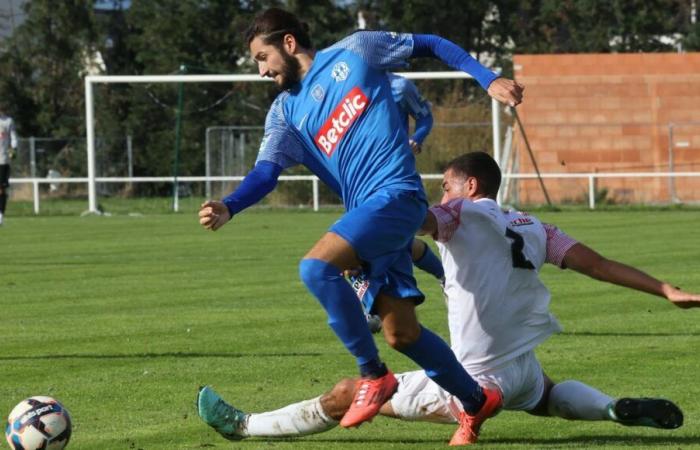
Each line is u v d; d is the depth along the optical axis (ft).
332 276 42.45
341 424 43.16
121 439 48.06
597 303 90.02
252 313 86.38
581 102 255.70
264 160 47.14
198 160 286.87
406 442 46.98
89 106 217.77
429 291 99.50
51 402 44.57
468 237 45.21
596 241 145.89
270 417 46.39
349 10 322.96
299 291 99.91
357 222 42.78
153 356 68.23
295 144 47.24
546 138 250.16
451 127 242.58
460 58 45.52
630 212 210.18
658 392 56.44
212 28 312.50
